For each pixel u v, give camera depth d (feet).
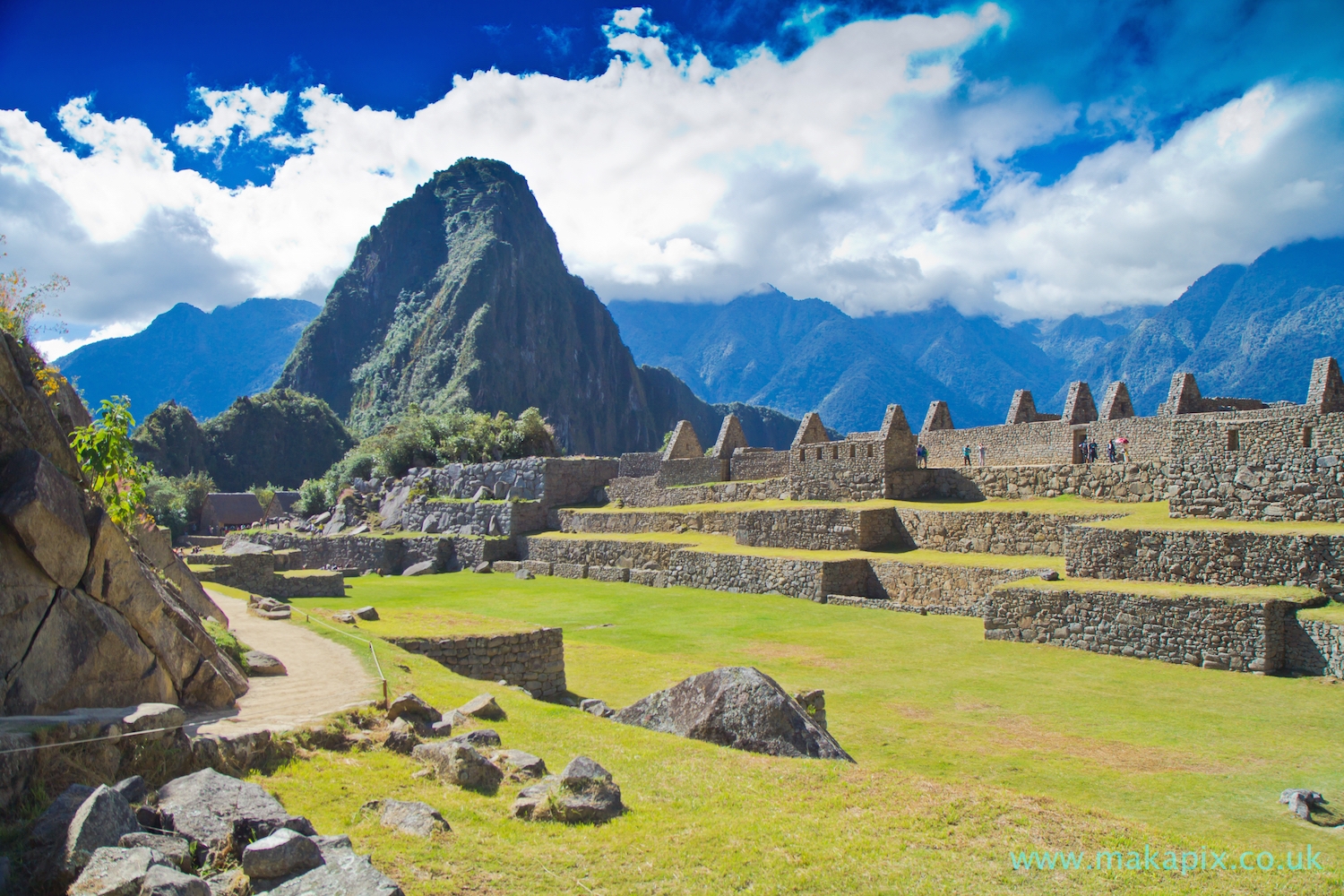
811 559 90.48
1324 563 57.21
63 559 24.11
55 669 23.35
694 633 72.54
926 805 26.78
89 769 21.13
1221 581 62.03
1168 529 65.51
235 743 25.08
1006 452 110.63
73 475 28.09
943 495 103.24
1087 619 62.08
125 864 17.02
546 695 51.16
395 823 22.91
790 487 118.52
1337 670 51.19
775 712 33.50
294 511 252.01
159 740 22.89
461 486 180.65
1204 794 33.65
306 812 23.26
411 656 47.21
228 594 76.13
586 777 25.95
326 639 48.62
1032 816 26.22
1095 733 42.57
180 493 261.85
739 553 99.71
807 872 22.11
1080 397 114.73
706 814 25.88
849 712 46.75
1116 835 25.07
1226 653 55.42
